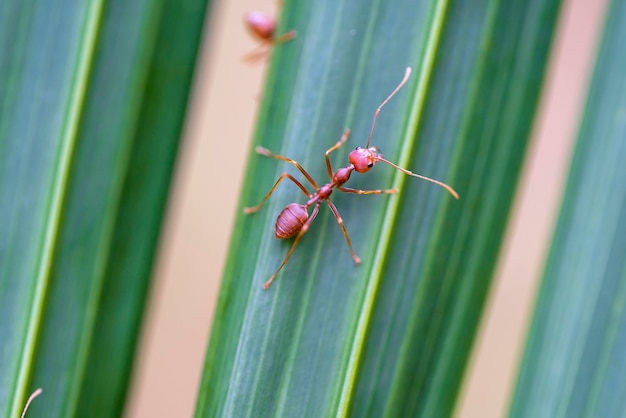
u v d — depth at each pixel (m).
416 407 0.12
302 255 0.12
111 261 0.12
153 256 0.12
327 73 0.12
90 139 0.12
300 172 0.12
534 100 0.12
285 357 0.12
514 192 0.12
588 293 0.12
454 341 0.12
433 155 0.12
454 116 0.12
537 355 0.12
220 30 0.17
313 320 0.12
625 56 0.12
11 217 0.12
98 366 0.12
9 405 0.12
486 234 0.12
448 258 0.12
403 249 0.12
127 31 0.12
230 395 0.12
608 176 0.12
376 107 0.12
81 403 0.12
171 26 0.12
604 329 0.12
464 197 0.12
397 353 0.12
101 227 0.12
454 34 0.12
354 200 0.12
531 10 0.12
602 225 0.12
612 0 0.12
